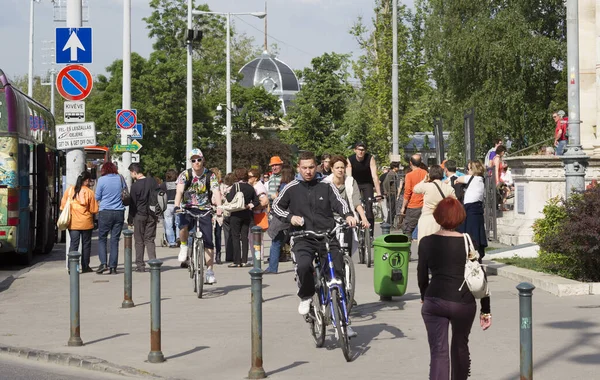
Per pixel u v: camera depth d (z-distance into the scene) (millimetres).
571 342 9797
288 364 9078
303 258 9688
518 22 41969
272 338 10547
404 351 9609
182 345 10172
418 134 78188
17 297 14719
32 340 10711
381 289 13125
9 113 19938
